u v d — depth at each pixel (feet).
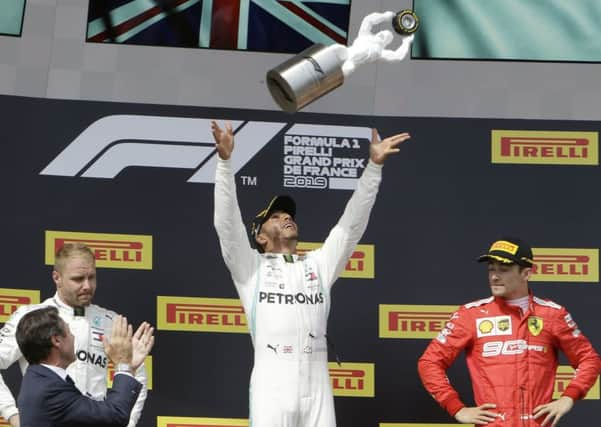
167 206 70.59
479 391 60.80
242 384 68.85
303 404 58.59
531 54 72.84
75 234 69.82
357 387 68.85
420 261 70.18
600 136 71.72
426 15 73.15
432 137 71.72
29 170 70.28
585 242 70.44
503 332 61.00
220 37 72.84
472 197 71.00
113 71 72.08
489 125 71.87
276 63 72.74
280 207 62.90
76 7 72.90
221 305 69.62
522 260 61.21
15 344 60.29
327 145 71.67
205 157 71.26
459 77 72.59
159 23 72.90
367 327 69.46
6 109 70.90
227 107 71.92
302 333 59.41
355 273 69.97
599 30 73.00
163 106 71.72
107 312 62.54
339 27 73.05
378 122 71.97
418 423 68.49
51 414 48.55
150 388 68.39
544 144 71.56
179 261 70.03
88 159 70.79
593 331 69.46
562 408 59.52
